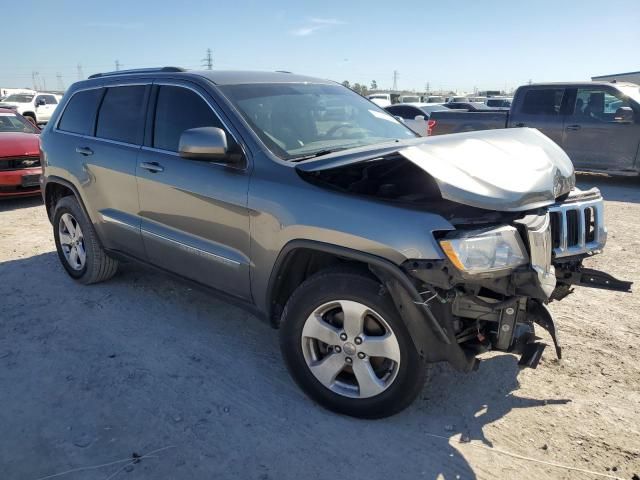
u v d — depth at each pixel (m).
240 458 2.70
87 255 4.76
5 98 27.92
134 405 3.13
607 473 2.58
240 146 3.32
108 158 4.25
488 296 2.83
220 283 3.53
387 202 2.74
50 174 4.95
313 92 4.08
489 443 2.80
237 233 3.30
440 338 2.65
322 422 2.98
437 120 12.06
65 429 2.92
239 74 3.95
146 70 4.27
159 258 3.99
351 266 2.90
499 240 2.60
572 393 3.22
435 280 2.54
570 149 10.53
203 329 4.09
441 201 2.89
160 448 2.77
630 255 5.81
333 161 2.88
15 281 5.08
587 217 3.29
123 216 4.21
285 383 3.37
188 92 3.76
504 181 2.74
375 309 2.76
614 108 10.07
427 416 3.02
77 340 3.91
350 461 2.68
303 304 2.99
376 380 2.87
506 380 3.36
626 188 10.16
